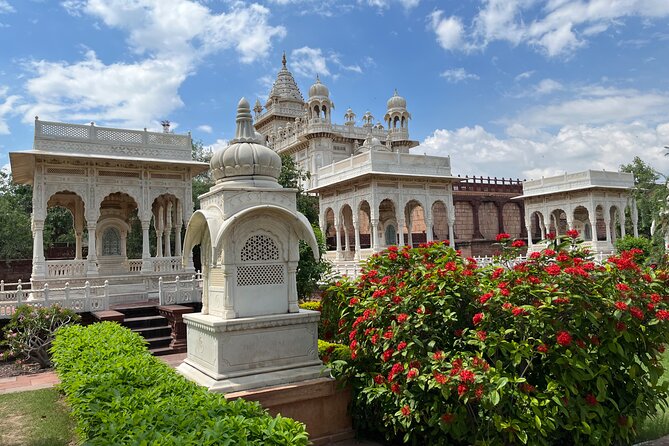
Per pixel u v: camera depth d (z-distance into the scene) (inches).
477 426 205.5
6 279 1112.8
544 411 192.7
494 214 1801.2
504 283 217.8
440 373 197.6
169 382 200.4
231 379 237.9
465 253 1648.6
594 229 1395.2
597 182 1402.6
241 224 256.5
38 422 259.9
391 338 222.4
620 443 221.3
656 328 216.7
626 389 217.9
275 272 265.9
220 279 259.0
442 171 1162.6
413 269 258.2
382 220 1387.8
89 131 663.1
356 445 244.2
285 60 2234.3
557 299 201.9
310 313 264.4
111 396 180.2
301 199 1240.2
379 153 1095.6
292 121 2101.4
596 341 209.9
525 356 199.5
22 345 421.7
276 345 254.1
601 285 214.2
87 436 166.7
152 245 1284.4
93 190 662.5
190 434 136.1
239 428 141.6
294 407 241.4
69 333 345.7
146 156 697.6
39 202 629.0
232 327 240.5
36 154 605.6
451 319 217.2
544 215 1551.4
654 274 227.5
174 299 574.2
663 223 713.0
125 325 511.5
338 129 1748.3
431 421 204.1
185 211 724.7
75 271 660.7
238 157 272.7
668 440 239.6
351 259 1218.6
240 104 297.3
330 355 280.5
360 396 242.4
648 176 1438.2
